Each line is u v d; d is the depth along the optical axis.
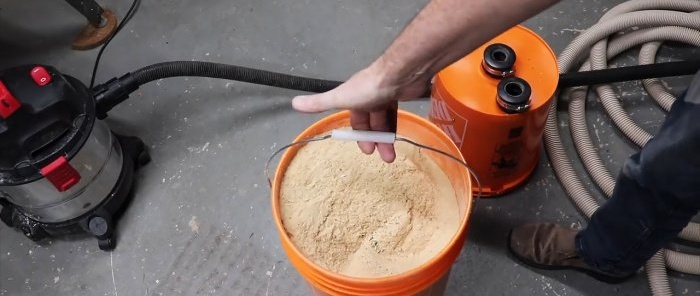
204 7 1.50
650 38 1.34
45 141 1.04
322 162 0.89
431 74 0.66
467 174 0.81
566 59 1.31
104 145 1.16
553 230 1.11
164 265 1.17
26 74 1.06
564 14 1.44
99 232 1.16
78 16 1.50
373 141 0.78
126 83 1.20
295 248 0.76
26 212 1.17
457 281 1.13
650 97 1.32
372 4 1.48
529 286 1.12
